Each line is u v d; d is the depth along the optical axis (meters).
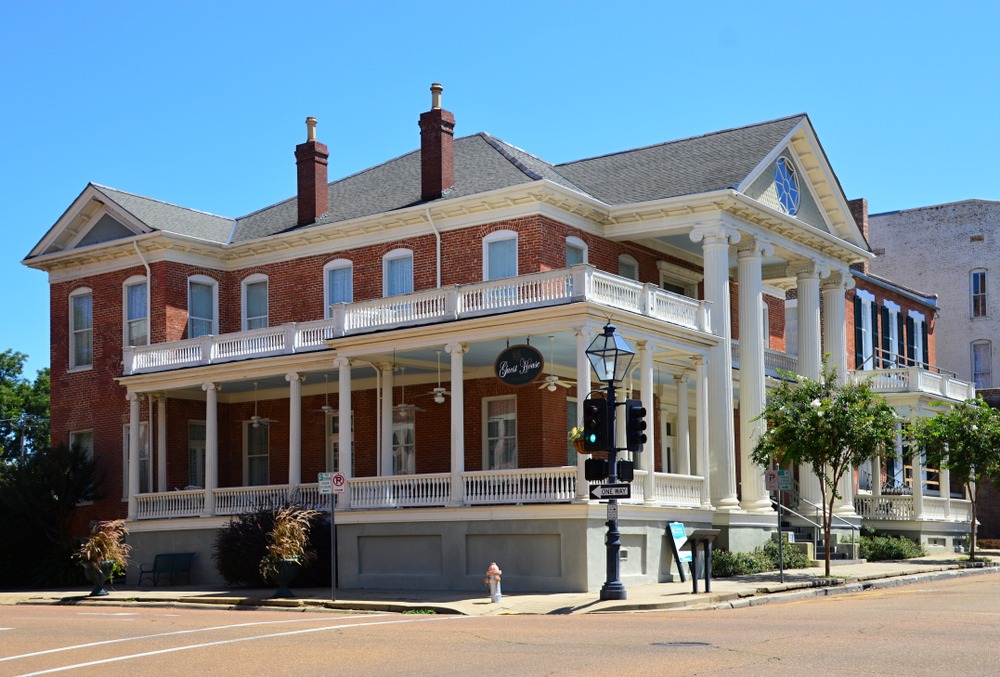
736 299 42.84
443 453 36.66
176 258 41.12
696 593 25.73
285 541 28.77
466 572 30.02
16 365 73.12
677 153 39.34
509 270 35.34
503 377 30.58
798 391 32.03
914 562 37.19
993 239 65.06
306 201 41.09
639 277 38.62
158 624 22.36
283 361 35.38
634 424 25.44
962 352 65.25
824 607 22.61
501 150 38.41
